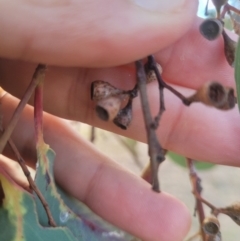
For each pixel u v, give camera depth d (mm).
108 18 151
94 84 137
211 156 207
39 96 151
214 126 203
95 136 295
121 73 192
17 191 141
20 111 143
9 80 204
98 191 203
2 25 155
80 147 211
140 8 150
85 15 151
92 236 177
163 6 150
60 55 160
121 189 201
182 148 208
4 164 205
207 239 169
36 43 158
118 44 154
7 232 140
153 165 122
